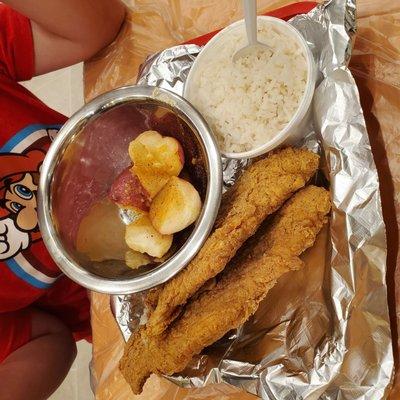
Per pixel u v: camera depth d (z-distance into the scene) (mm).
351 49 397
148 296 441
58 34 592
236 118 411
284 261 373
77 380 1005
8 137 583
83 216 462
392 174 378
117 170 475
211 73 429
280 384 389
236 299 378
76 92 1069
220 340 433
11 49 598
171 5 559
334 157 380
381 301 352
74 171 464
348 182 371
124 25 609
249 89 406
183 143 443
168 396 493
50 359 615
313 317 390
